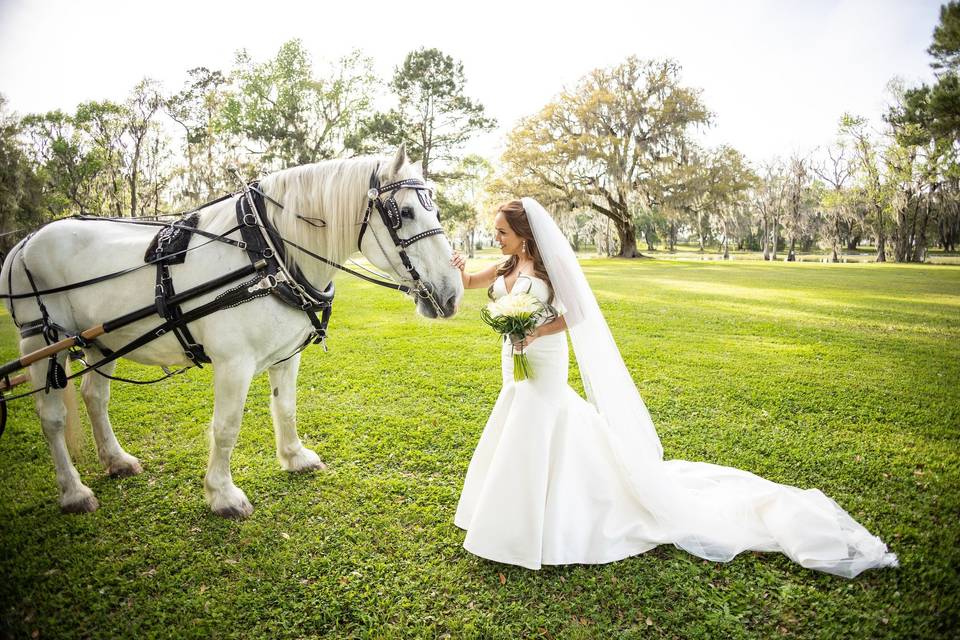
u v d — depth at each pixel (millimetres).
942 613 2400
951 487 3572
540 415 2809
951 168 33688
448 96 33594
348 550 2926
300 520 3223
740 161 34906
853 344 8078
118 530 3135
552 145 36281
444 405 5156
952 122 22875
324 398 5383
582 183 37156
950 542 2924
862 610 2451
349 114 31484
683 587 2621
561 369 2896
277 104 30141
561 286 2818
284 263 2971
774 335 8859
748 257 52656
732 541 2914
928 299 13719
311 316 3072
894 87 34812
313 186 2988
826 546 2775
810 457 4000
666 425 4676
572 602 2523
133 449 4223
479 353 7316
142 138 31281
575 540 2809
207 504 3365
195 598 2574
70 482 3342
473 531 2820
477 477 3086
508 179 37156
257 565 2811
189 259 2916
